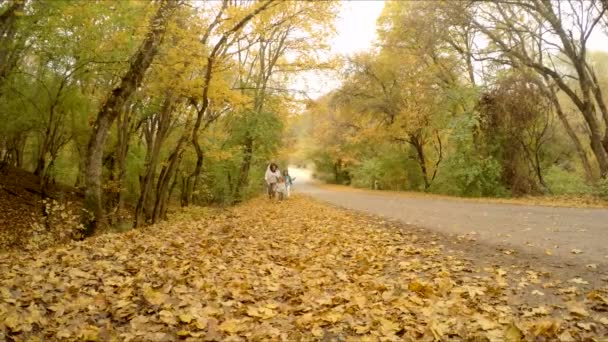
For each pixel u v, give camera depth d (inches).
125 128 579.2
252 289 214.2
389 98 1198.3
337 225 448.8
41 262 243.0
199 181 898.7
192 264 252.7
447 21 854.5
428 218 487.2
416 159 1325.0
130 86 400.5
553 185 923.4
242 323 164.9
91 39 421.4
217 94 505.7
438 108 1032.2
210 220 482.0
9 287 191.9
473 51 922.1
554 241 304.2
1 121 621.0
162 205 665.0
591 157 1256.8
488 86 908.0
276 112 801.6
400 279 229.5
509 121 871.1
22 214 681.0
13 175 908.0
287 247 327.9
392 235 372.8
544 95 863.1
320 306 185.9
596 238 308.0
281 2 469.1
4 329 151.3
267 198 938.1
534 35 817.5
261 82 768.9
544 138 1064.2
